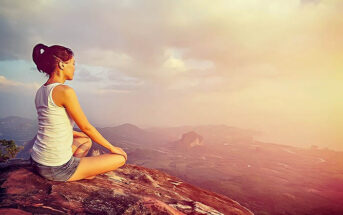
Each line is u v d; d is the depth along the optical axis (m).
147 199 2.59
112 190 2.65
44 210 1.86
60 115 2.21
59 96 2.12
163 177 4.21
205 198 3.87
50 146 2.25
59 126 2.22
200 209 3.06
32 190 2.19
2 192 2.04
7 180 2.28
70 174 2.46
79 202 2.18
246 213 3.82
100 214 2.04
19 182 2.28
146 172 4.16
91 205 2.17
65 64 2.35
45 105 2.16
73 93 2.18
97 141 2.59
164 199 3.03
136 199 2.51
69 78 2.49
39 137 2.31
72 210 2.00
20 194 2.06
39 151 2.30
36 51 2.33
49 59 2.27
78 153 2.90
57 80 2.35
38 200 2.02
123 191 2.76
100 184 2.77
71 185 2.48
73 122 2.43
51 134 2.23
